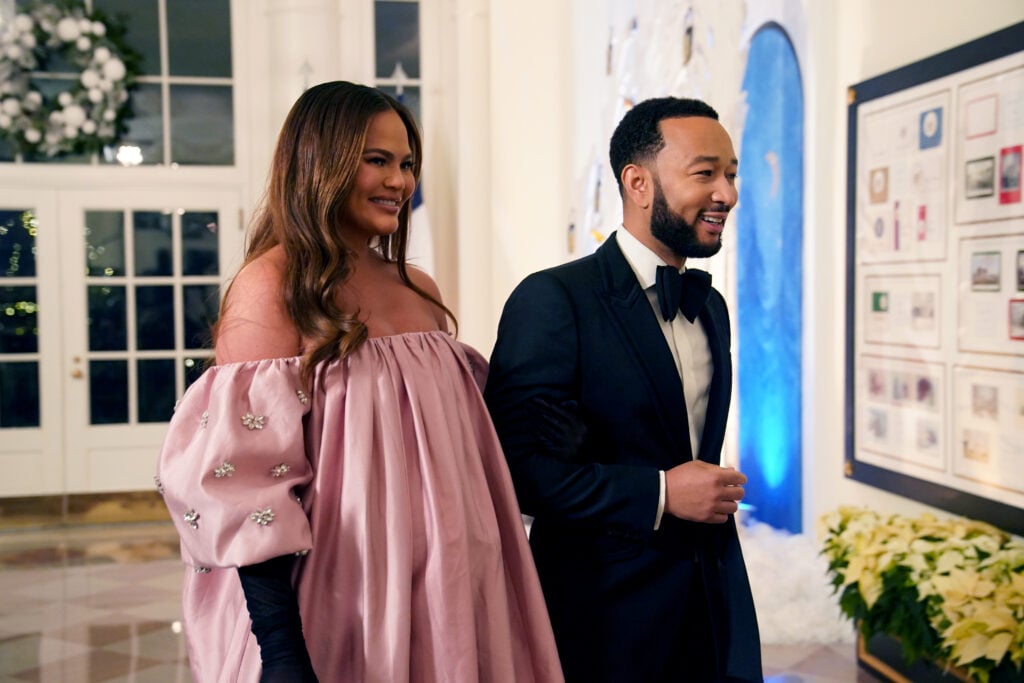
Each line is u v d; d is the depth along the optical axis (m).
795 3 3.91
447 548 1.36
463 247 5.85
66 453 6.56
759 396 4.34
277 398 1.33
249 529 1.26
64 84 6.50
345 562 1.33
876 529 3.08
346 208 1.45
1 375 6.49
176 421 1.35
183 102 6.64
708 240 1.58
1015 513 2.78
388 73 6.56
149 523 6.56
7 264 6.49
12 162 6.49
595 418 1.56
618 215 4.60
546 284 1.58
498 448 1.51
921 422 3.18
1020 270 2.73
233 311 1.39
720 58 3.84
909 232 3.21
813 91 3.82
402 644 1.30
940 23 3.08
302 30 6.30
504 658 1.39
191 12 6.62
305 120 1.42
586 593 1.56
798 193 3.96
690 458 1.60
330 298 1.37
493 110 5.77
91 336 6.60
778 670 3.25
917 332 3.19
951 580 2.71
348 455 1.35
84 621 4.32
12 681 3.56
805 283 3.93
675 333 1.63
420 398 1.42
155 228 6.64
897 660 3.07
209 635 1.39
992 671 2.61
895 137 3.27
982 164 2.87
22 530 6.40
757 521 4.38
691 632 1.59
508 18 5.70
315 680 1.26
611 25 4.72
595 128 4.93
